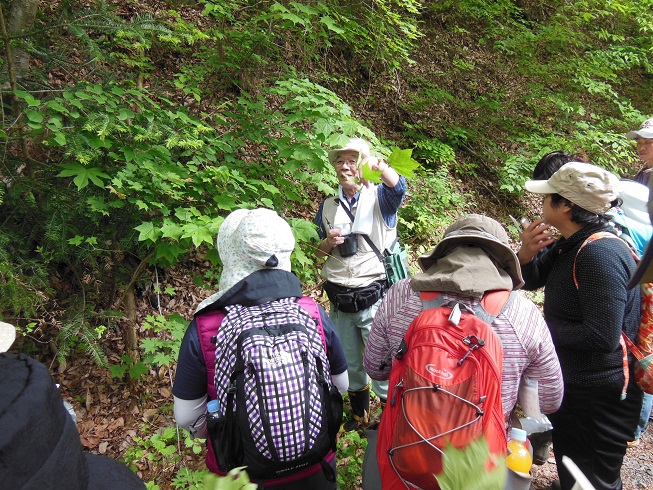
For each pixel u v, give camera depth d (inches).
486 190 256.5
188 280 152.7
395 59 218.8
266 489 62.4
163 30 108.3
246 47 145.9
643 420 92.5
